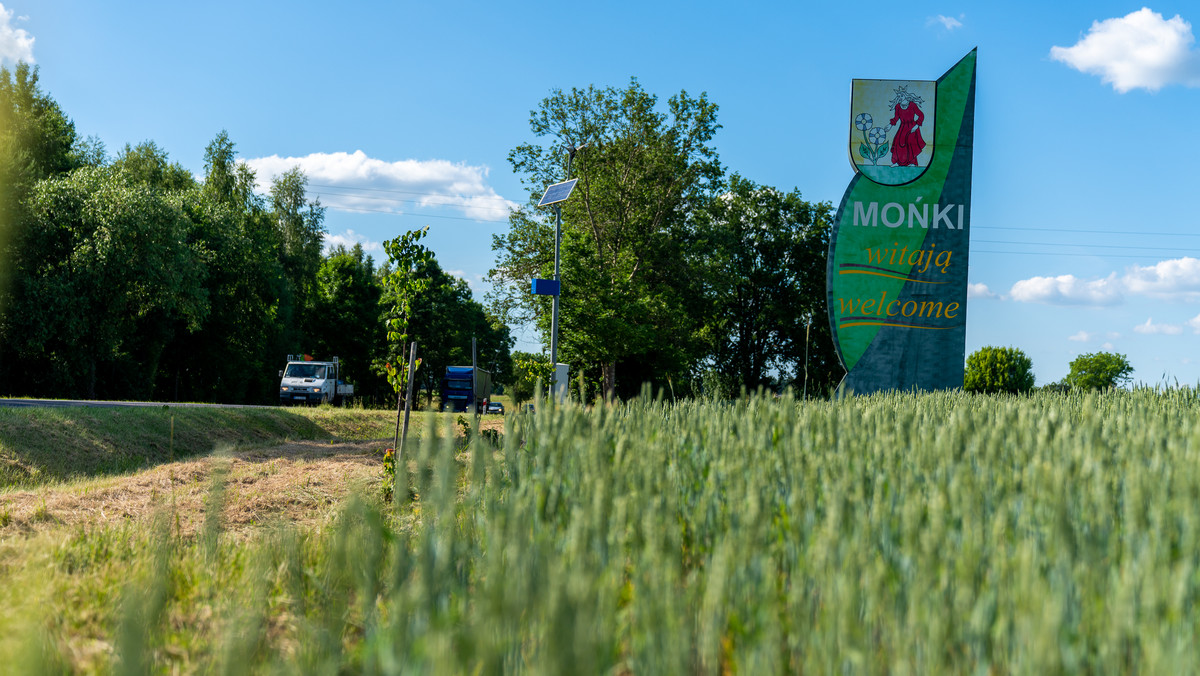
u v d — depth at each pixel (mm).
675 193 42094
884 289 13023
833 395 5473
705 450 3451
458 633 1998
